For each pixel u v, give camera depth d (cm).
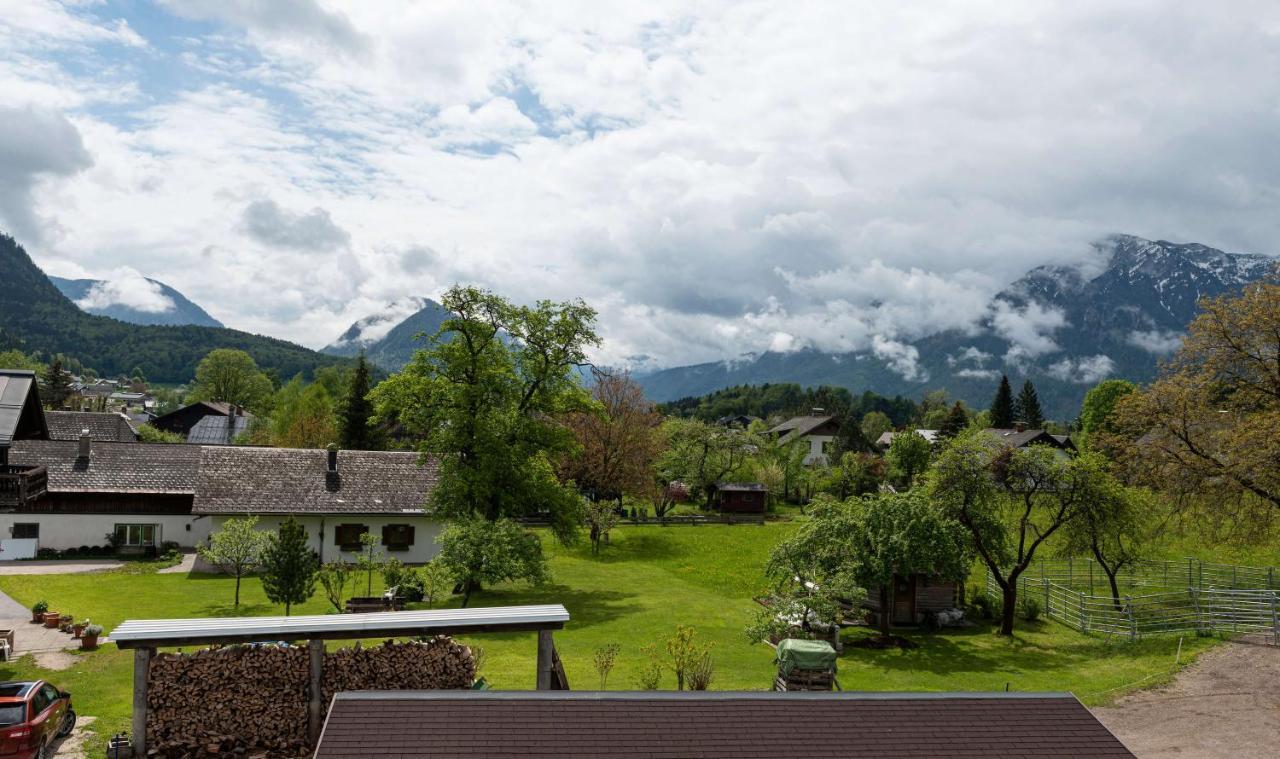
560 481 6850
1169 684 2462
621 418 6962
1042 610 3862
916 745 1334
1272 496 3169
